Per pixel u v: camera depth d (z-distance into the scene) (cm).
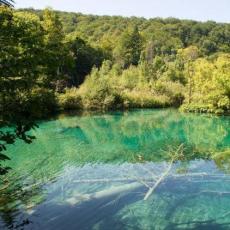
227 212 1070
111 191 1223
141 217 1019
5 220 957
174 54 9294
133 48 8581
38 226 931
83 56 6525
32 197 1138
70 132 2659
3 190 1180
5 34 585
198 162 1719
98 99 4388
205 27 11750
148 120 3553
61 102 4038
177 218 1023
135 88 5497
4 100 557
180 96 5231
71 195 1173
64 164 1652
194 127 3106
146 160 1769
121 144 2252
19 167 1556
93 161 1734
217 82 4041
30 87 585
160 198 1176
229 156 1834
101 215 1025
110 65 7144
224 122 3456
